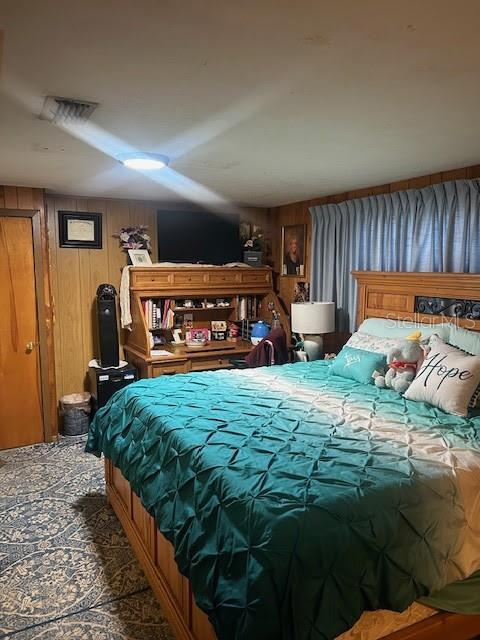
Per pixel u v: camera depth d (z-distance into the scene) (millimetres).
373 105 1831
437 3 1090
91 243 4484
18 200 3852
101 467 3668
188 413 2387
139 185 3785
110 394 4242
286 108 1861
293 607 1333
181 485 1896
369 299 3785
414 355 2803
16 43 1293
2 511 3004
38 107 1833
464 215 3047
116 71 1496
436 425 2205
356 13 1138
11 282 3902
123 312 4480
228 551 1492
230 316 5172
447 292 3107
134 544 2525
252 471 1724
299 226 4816
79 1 1072
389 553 1504
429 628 1693
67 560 2516
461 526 1688
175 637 1993
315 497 1534
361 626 1563
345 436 2059
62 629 2051
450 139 2355
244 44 1311
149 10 1118
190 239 4863
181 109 1863
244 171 3197
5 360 3949
